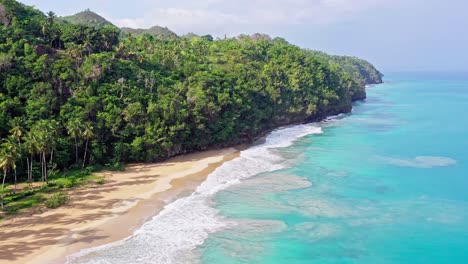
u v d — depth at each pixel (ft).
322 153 288.92
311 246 148.25
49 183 205.46
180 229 158.92
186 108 286.87
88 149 240.73
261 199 193.16
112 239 148.66
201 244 147.74
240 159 271.08
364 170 244.22
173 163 258.78
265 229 160.86
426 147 308.60
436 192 205.05
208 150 297.33
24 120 226.38
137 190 202.08
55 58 284.00
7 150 180.86
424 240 153.58
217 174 233.14
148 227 159.74
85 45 311.27
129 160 254.88
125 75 294.05
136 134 258.78
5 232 151.02
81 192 196.95
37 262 130.52
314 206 185.16
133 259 135.33
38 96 241.76
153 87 298.56
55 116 242.99
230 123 307.17
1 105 222.07
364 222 168.76
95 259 134.31
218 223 165.48
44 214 168.66
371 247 148.36
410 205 187.21
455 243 151.23
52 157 223.92
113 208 177.37
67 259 133.49
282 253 143.02
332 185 215.10
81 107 249.55
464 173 237.66
